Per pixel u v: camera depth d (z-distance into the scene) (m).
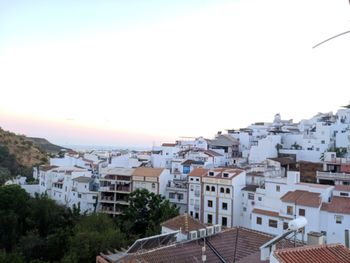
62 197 109.38
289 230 23.00
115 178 101.56
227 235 33.12
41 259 67.25
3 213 83.44
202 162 108.75
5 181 131.50
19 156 186.25
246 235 32.94
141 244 30.06
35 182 131.62
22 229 84.06
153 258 27.16
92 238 59.84
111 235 62.41
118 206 99.25
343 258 19.80
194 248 29.67
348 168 79.94
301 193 66.12
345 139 106.56
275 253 18.80
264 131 146.12
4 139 195.12
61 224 87.31
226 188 81.81
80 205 102.94
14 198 88.00
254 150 116.06
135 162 126.00
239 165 111.12
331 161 87.00
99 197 101.62
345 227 58.44
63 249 72.25
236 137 142.25
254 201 77.81
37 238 75.12
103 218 74.12
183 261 27.28
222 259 27.56
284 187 70.88
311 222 61.31
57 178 114.50
